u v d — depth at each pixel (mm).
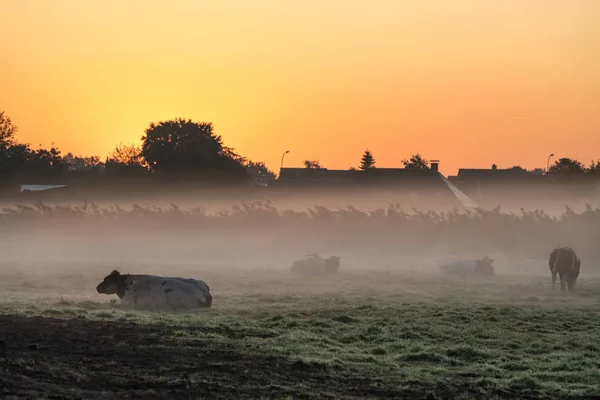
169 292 29406
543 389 18750
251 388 16891
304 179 143250
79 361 18109
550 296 39406
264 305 31984
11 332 20719
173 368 18203
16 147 138625
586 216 69000
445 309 31797
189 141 148500
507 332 26750
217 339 22000
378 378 18828
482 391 18016
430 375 19625
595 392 18500
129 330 22344
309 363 19578
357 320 28328
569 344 24859
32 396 14773
